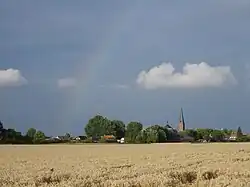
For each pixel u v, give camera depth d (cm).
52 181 2558
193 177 2680
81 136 16288
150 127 14638
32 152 6931
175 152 6191
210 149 7075
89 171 2972
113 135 16062
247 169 2966
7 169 3362
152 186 2169
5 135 14325
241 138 16425
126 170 2983
